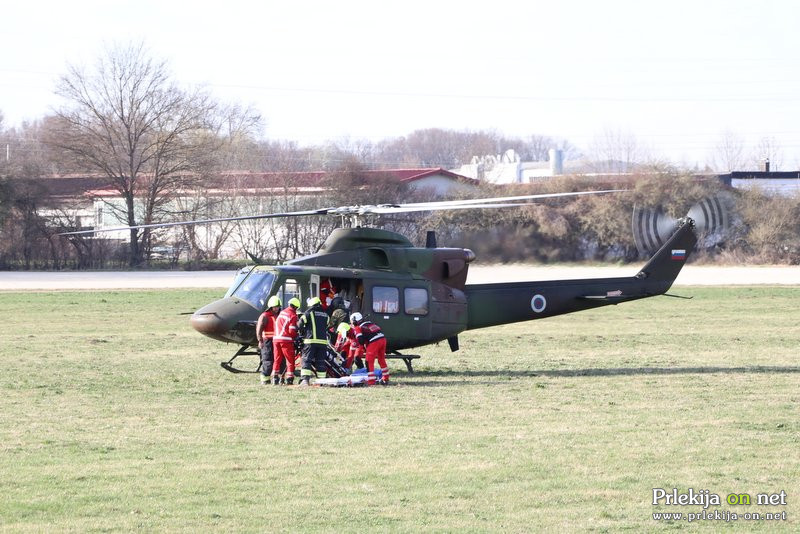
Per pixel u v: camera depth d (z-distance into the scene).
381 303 40.38
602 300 45.25
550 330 65.00
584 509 20.34
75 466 23.59
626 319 73.12
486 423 29.27
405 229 99.69
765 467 23.75
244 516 19.67
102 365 44.50
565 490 21.72
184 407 32.22
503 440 26.75
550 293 44.53
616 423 29.30
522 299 43.97
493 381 39.28
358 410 31.64
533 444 26.22
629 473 23.17
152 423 29.23
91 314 73.12
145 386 37.44
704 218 47.88
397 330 40.78
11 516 19.58
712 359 47.81
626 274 98.50
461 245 100.62
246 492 21.39
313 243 136.62
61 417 30.25
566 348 53.53
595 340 57.91
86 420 29.73
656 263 46.41
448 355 50.19
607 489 21.81
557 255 101.19
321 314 37.97
